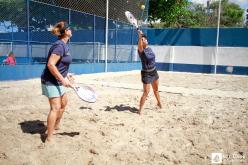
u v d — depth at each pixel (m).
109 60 21.67
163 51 25.28
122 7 22.33
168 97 10.11
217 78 18.88
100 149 4.84
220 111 8.01
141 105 7.36
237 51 22.84
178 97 10.20
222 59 23.38
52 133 4.99
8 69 13.45
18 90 10.34
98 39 20.95
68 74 5.29
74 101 8.71
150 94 10.55
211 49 23.64
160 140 5.43
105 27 20.44
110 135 5.55
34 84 12.07
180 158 4.69
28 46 15.71
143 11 24.27
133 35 23.83
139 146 5.09
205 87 13.47
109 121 6.61
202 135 5.75
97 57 20.95
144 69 7.21
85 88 5.27
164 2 32.47
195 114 7.57
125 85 12.89
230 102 9.46
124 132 5.80
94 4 21.12
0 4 19.28
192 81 16.44
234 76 20.97
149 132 5.88
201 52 23.98
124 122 6.57
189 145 5.26
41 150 4.62
